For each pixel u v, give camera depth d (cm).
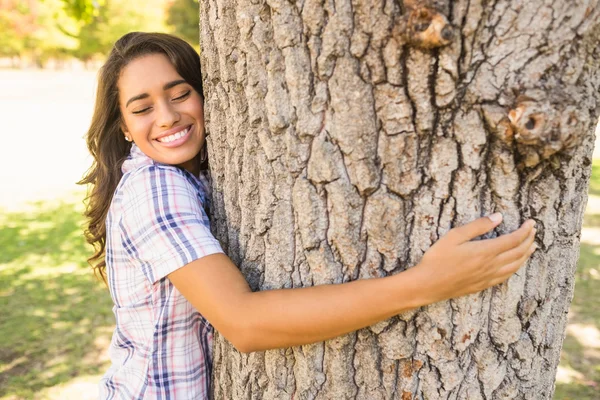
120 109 176
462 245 118
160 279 143
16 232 744
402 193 123
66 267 607
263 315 127
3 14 4134
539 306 132
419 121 118
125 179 153
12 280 569
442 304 128
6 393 376
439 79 114
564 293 139
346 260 130
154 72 158
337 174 126
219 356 162
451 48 111
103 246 199
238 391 155
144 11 4047
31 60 4688
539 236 125
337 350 135
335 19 119
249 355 149
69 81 3644
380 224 125
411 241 125
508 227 122
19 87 3127
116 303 161
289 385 145
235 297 130
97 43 4256
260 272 144
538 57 110
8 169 1186
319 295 125
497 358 132
